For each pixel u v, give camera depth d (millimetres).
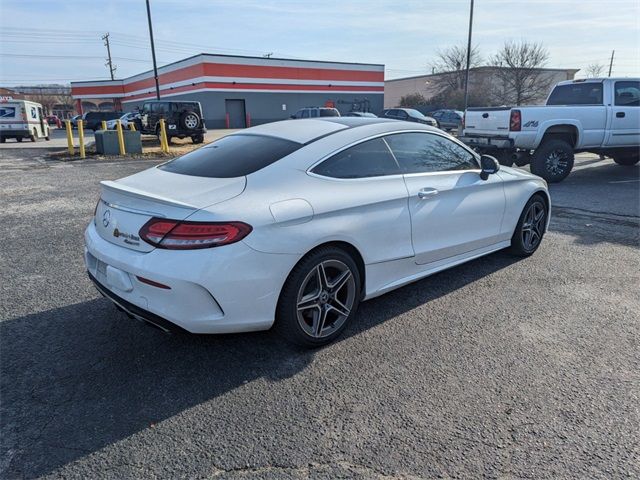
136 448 2314
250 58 41250
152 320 2789
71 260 5039
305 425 2480
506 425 2473
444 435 2402
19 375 2914
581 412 2574
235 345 3287
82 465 2207
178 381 2865
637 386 2809
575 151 10203
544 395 2725
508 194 4660
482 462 2221
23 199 8367
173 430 2441
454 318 3701
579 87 10414
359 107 46562
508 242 4867
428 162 3986
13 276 4562
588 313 3791
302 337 3113
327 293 3215
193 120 20562
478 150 10320
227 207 2762
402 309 3861
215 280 2670
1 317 3684
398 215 3568
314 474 2156
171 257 2652
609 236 5988
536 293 4188
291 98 43750
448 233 4059
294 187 3074
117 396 2717
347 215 3223
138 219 2816
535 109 9273
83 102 65312
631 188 9406
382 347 3266
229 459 2248
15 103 24484
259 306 2855
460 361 3088
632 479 2115
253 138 3607
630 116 10008
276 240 2834
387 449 2309
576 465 2199
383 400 2686
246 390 2779
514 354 3174
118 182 3275
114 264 2877
